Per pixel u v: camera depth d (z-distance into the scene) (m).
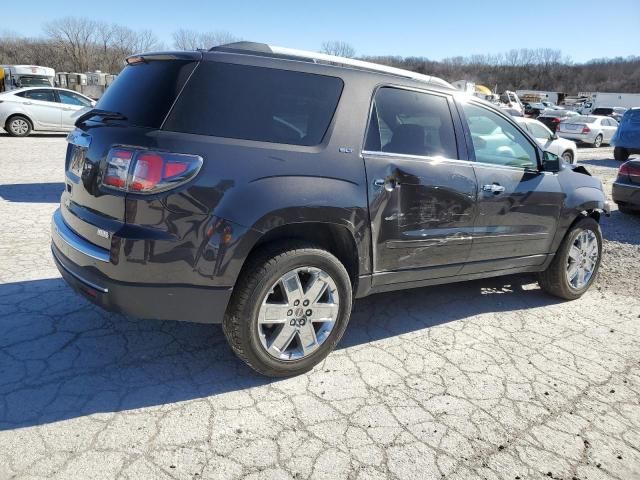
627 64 118.50
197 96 2.73
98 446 2.43
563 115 37.31
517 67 120.38
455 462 2.52
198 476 2.30
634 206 8.35
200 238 2.65
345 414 2.83
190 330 3.63
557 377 3.40
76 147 3.06
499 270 4.23
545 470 2.53
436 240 3.59
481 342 3.82
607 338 4.04
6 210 6.61
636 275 5.72
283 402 2.89
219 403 2.84
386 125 3.34
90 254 2.71
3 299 3.91
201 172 2.63
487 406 3.01
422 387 3.15
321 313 3.11
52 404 2.72
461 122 3.78
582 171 4.97
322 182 2.94
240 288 2.82
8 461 2.30
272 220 2.78
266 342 2.97
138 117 2.74
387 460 2.50
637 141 15.60
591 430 2.86
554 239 4.47
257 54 2.96
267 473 2.35
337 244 3.26
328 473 2.38
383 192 3.21
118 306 2.71
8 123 15.14
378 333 3.85
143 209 2.59
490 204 3.85
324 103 3.07
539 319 4.33
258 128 2.83
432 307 4.42
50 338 3.39
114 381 2.97
